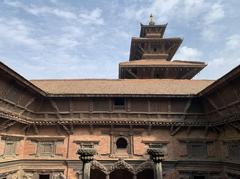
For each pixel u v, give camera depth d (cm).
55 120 2355
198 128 2430
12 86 1791
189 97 2344
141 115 2402
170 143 2384
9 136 2019
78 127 2405
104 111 2391
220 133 2334
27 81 1845
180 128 2417
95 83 2625
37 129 2398
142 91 2389
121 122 2314
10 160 2028
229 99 1941
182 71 3325
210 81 2761
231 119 1845
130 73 3325
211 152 2370
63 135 2408
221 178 2272
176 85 2605
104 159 2316
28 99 2152
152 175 2561
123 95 2298
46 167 2312
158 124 2331
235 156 2019
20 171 2266
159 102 2428
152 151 1285
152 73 3341
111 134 2394
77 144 2367
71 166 2308
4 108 1802
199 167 2316
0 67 1479
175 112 2412
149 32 4031
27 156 2336
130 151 2358
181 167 2328
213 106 2214
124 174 2578
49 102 2420
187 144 2389
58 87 2470
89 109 2395
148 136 2400
